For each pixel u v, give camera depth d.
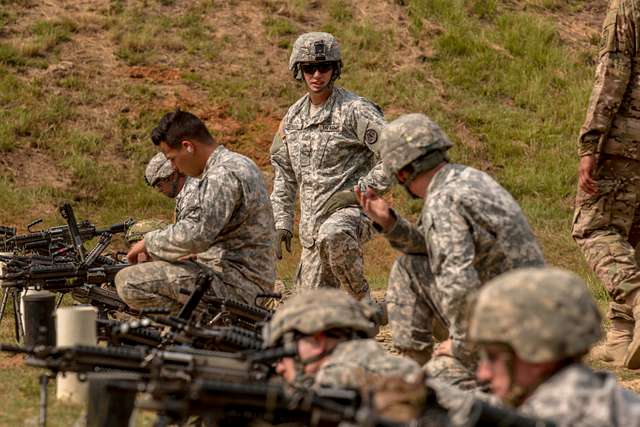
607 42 13.16
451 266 8.54
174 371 7.19
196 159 12.21
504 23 36.97
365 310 7.34
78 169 29.28
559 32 37.50
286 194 14.82
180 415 6.10
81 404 10.04
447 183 8.76
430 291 9.41
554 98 34.47
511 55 35.97
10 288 14.56
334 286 14.34
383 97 33.69
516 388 5.64
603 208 13.45
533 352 5.44
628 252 13.25
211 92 32.78
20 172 29.02
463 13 37.34
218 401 5.93
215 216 11.91
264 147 31.28
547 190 31.17
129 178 29.61
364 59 34.97
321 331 7.07
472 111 33.59
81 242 13.90
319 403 5.89
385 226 9.27
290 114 14.66
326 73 14.13
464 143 32.59
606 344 13.59
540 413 5.50
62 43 33.66
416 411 6.54
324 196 14.14
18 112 30.67
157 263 12.22
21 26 34.16
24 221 27.23
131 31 34.75
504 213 8.64
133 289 12.03
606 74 13.12
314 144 14.24
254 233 12.29
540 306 5.47
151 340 9.53
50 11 35.06
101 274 13.24
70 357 7.48
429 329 9.64
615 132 13.27
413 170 8.92
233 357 7.39
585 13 39.16
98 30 34.59
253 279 12.31
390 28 36.19
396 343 9.63
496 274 8.75
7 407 9.97
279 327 7.20
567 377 5.52
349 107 14.12
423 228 9.22
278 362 7.69
